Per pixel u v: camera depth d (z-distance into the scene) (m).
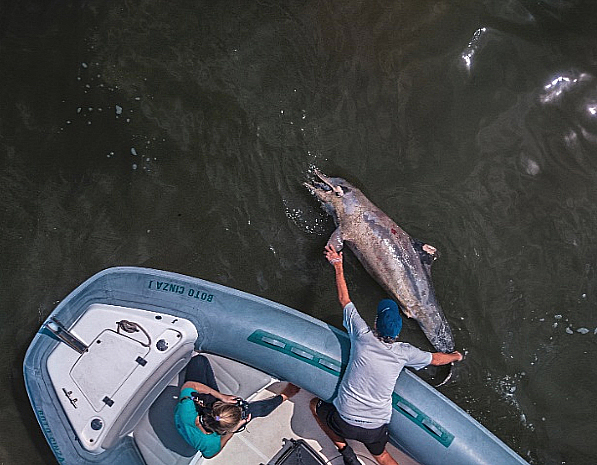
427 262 6.09
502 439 5.98
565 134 6.52
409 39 6.83
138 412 5.45
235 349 5.54
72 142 6.75
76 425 5.18
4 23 7.01
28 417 6.08
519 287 6.26
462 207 6.43
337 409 5.21
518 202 6.43
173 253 6.50
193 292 5.63
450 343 6.02
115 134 6.77
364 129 6.65
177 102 6.83
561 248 6.31
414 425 5.25
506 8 6.79
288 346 5.44
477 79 6.70
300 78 6.81
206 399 5.31
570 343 6.15
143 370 5.23
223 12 7.00
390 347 4.97
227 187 6.63
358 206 6.20
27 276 6.43
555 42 6.67
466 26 6.79
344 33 6.88
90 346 5.34
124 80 6.88
